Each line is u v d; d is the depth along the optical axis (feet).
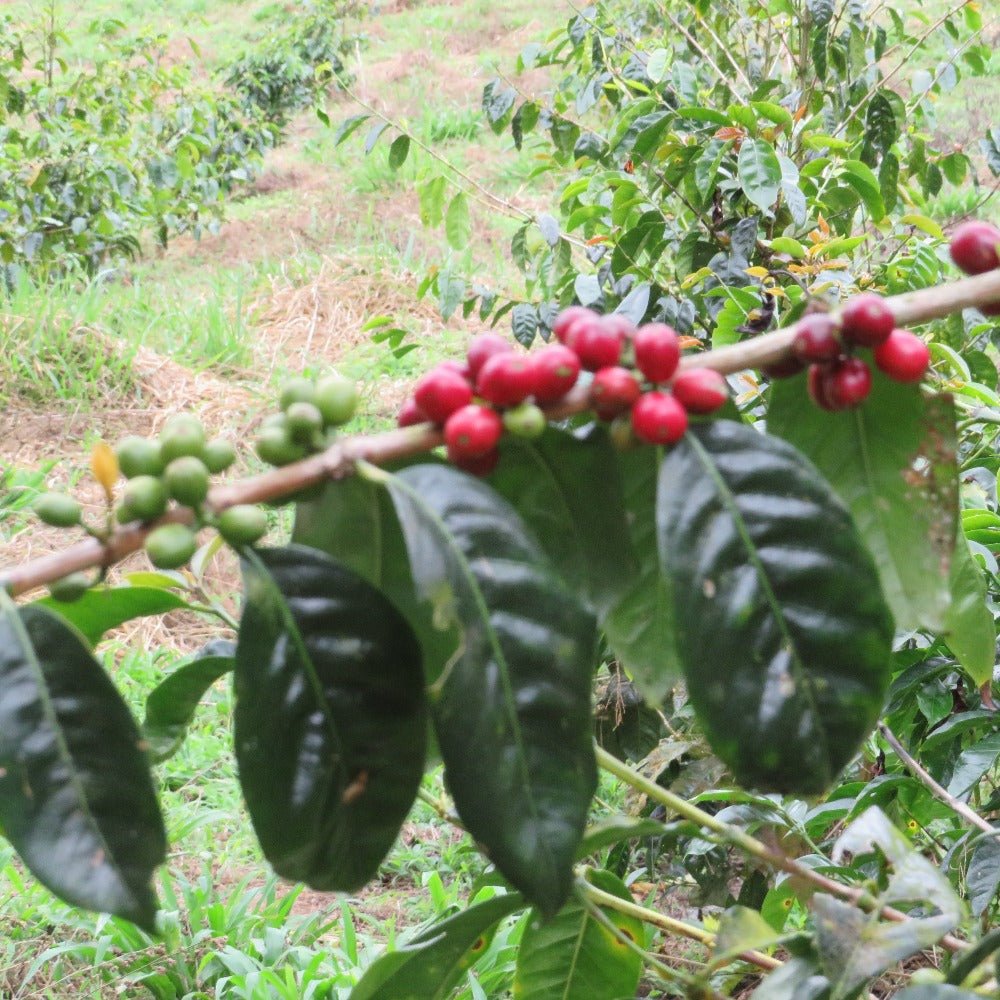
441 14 51.42
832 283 8.63
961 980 3.13
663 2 14.29
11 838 2.25
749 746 2.49
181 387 20.59
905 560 3.03
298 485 2.50
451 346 23.06
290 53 38.47
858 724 2.52
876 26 13.35
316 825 2.55
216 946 9.39
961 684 6.34
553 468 2.87
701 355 2.66
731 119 9.05
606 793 10.62
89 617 3.40
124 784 2.30
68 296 23.13
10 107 27.14
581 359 2.59
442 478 2.51
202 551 3.61
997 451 7.14
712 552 2.53
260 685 2.54
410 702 2.57
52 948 9.04
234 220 32.89
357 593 2.57
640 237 10.31
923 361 2.65
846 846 3.40
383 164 34.14
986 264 2.79
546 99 14.32
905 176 12.21
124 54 30.63
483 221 29.58
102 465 2.43
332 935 9.97
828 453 3.03
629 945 3.61
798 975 3.21
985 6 23.31
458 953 3.90
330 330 24.03
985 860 5.36
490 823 2.38
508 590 2.45
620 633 3.08
